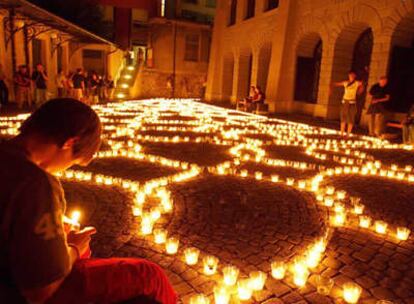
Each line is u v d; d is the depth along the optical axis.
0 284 1.49
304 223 4.84
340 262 3.86
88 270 1.88
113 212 4.97
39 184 1.45
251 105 22.08
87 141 1.63
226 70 32.81
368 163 8.65
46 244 1.45
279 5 22.42
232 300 3.10
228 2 31.81
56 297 1.79
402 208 5.64
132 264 1.99
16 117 13.71
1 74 17.14
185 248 4.03
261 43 25.34
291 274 3.54
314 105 20.34
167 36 37.94
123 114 17.67
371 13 15.73
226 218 4.91
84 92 23.06
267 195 5.94
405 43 15.12
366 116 15.67
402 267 3.79
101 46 31.94
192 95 39.75
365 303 3.18
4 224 1.41
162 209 5.15
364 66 17.98
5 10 17.34
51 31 22.41
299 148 10.32
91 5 29.66
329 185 6.76
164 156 8.61
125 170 7.18
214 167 7.59
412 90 15.41
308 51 21.48
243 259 3.83
